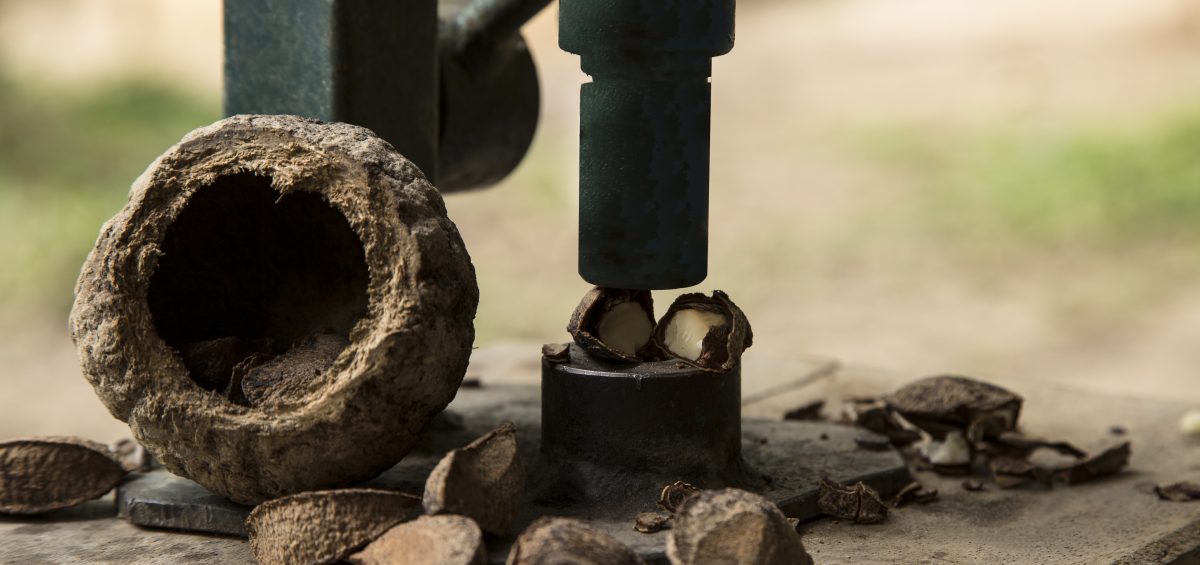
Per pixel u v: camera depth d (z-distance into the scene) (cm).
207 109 1164
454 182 408
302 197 294
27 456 302
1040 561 283
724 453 298
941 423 346
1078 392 431
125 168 1027
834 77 1437
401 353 264
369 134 277
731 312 296
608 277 298
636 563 242
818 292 870
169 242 291
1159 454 368
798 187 1093
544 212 1041
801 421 372
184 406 273
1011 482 335
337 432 267
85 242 895
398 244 266
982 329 798
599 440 292
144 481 309
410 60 349
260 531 266
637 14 286
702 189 299
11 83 1162
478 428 355
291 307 309
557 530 241
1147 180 1031
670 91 292
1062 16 1544
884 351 759
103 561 278
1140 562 284
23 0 1398
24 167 1016
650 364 294
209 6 1414
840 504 305
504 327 802
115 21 1366
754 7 1761
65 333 795
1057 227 979
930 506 320
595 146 296
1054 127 1166
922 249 948
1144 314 823
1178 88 1236
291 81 340
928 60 1457
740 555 244
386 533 254
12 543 288
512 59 404
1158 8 1508
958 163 1114
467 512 253
